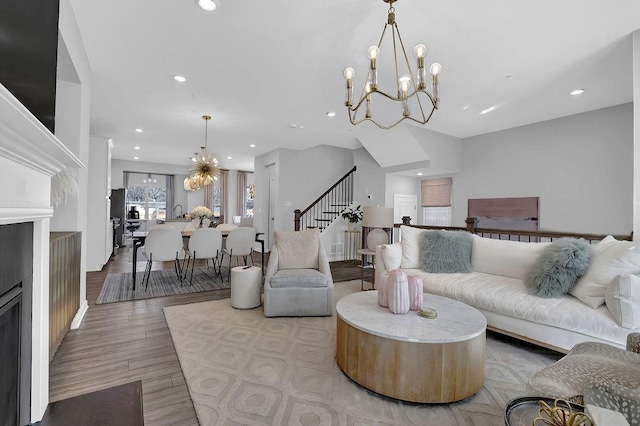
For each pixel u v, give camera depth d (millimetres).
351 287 4582
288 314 3168
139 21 2568
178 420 1613
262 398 1803
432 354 1769
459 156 6422
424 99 4289
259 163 8688
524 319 2422
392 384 1808
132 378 2004
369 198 7535
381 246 3797
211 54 3109
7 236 1116
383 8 2402
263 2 2336
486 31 2682
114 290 4102
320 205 8047
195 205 11219
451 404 1785
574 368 1315
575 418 882
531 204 5355
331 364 2213
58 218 2881
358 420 1631
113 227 7082
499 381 2035
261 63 3293
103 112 4902
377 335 1853
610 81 3662
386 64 3307
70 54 2393
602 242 2506
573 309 2191
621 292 1953
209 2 2322
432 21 2547
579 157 4805
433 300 2477
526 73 3469
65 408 1402
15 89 1051
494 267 3227
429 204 7324
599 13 2432
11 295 1135
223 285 4441
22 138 976
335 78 3654
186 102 4457
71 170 2682
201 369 2117
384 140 6203
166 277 4902
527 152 5438
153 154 8609
